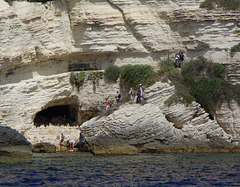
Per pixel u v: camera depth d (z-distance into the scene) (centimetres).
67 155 6712
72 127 7888
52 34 7994
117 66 8050
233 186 4606
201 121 7094
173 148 6806
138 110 6669
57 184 4666
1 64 7294
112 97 7906
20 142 6294
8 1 7725
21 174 5144
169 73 7681
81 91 8006
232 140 7131
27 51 7631
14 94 7481
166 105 6975
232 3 7969
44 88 7825
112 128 6612
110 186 4578
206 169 5441
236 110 7262
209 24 7988
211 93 7338
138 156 6488
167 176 5031
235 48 7712
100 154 6650
